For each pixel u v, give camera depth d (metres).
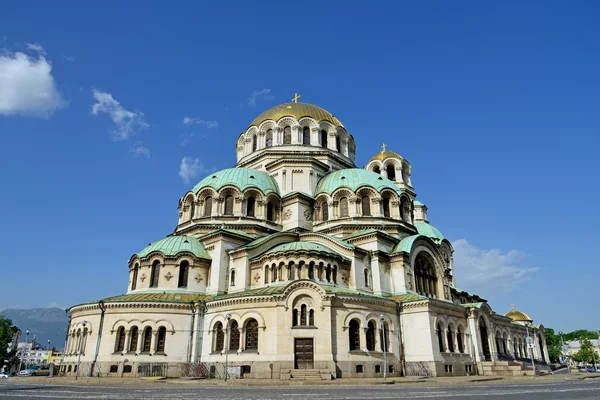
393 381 40.53
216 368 47.06
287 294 45.84
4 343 100.00
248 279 53.38
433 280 61.94
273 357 43.91
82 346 51.28
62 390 30.38
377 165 88.94
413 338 51.12
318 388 33.28
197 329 50.59
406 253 57.19
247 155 76.50
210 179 66.06
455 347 53.31
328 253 51.94
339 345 45.44
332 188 65.12
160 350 49.38
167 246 57.25
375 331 49.44
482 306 59.00
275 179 69.62
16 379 46.16
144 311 50.22
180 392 28.47
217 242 56.75
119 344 49.75
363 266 55.66
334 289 50.22
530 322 110.25
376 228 61.72
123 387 34.25
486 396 24.61
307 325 45.25
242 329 46.81
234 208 62.31
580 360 147.12
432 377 47.28
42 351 193.00
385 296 55.47
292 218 63.78
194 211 64.06
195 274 55.44
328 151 73.69
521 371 52.88
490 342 59.16
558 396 24.45
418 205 90.38
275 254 51.56
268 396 25.14
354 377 44.97
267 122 75.69
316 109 79.12
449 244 83.44
